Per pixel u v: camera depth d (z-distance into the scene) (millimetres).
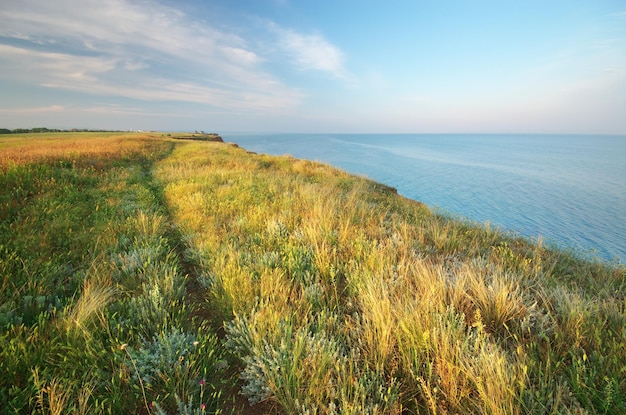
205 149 27172
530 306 2963
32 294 2959
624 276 4129
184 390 2062
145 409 1973
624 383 1899
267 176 12508
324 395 2047
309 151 162250
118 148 21422
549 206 53594
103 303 2816
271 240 5086
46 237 4562
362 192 11016
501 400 1767
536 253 5078
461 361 2043
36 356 2129
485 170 105875
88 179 10359
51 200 6641
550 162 152250
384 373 2277
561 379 1946
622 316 2637
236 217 6500
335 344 2336
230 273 3557
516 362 2117
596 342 2328
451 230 6371
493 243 6043
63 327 2451
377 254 4230
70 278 3469
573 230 37906
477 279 3510
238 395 2184
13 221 5309
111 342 2355
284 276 3768
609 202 60250
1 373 1970
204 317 3178
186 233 5578
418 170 96250
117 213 6578
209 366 2299
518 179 88250
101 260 4012
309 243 4859
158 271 3771
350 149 188750
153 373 2156
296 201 7906
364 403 1905
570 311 2729
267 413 2014
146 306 2924
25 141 32156
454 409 1873
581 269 4668
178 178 11711
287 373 2131
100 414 1810
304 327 2664
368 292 3086
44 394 1951
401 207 9656
